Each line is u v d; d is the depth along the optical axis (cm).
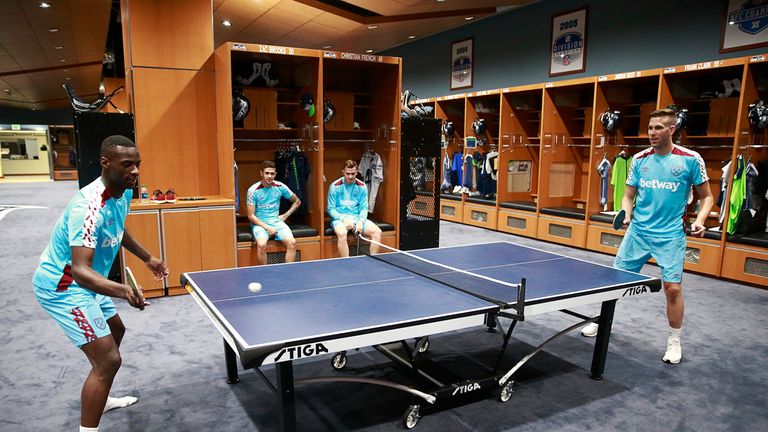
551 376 304
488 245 395
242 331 189
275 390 231
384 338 196
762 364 324
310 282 270
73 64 1445
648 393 283
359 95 619
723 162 612
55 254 199
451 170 963
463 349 343
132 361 319
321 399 271
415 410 242
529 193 857
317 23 914
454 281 274
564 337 370
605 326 293
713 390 288
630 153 710
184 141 518
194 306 436
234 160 511
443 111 959
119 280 462
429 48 1134
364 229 537
